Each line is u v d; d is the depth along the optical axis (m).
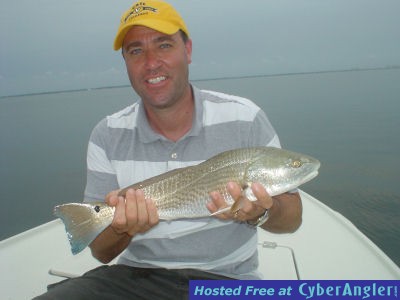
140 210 0.62
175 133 0.75
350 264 0.86
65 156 4.91
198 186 0.65
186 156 0.72
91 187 0.76
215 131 0.72
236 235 0.70
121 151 0.75
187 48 0.77
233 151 0.65
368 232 2.20
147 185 0.67
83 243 0.64
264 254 0.91
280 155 0.64
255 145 0.72
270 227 0.72
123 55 0.77
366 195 2.81
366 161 3.78
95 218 0.65
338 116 7.32
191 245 0.69
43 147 5.70
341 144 4.64
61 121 9.77
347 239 0.98
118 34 0.72
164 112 0.72
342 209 2.59
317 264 0.87
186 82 0.73
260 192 0.57
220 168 0.65
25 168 4.36
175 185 0.66
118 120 0.78
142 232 0.66
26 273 0.91
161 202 0.66
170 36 0.70
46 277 0.89
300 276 0.82
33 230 1.11
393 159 3.80
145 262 0.72
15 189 3.53
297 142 4.92
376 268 0.84
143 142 0.73
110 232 0.70
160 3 0.71
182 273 0.68
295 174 0.64
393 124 5.95
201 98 0.75
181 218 0.69
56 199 3.18
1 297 0.82
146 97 0.71
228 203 0.63
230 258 0.70
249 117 0.73
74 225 0.64
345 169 3.55
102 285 0.67
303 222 1.09
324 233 1.02
